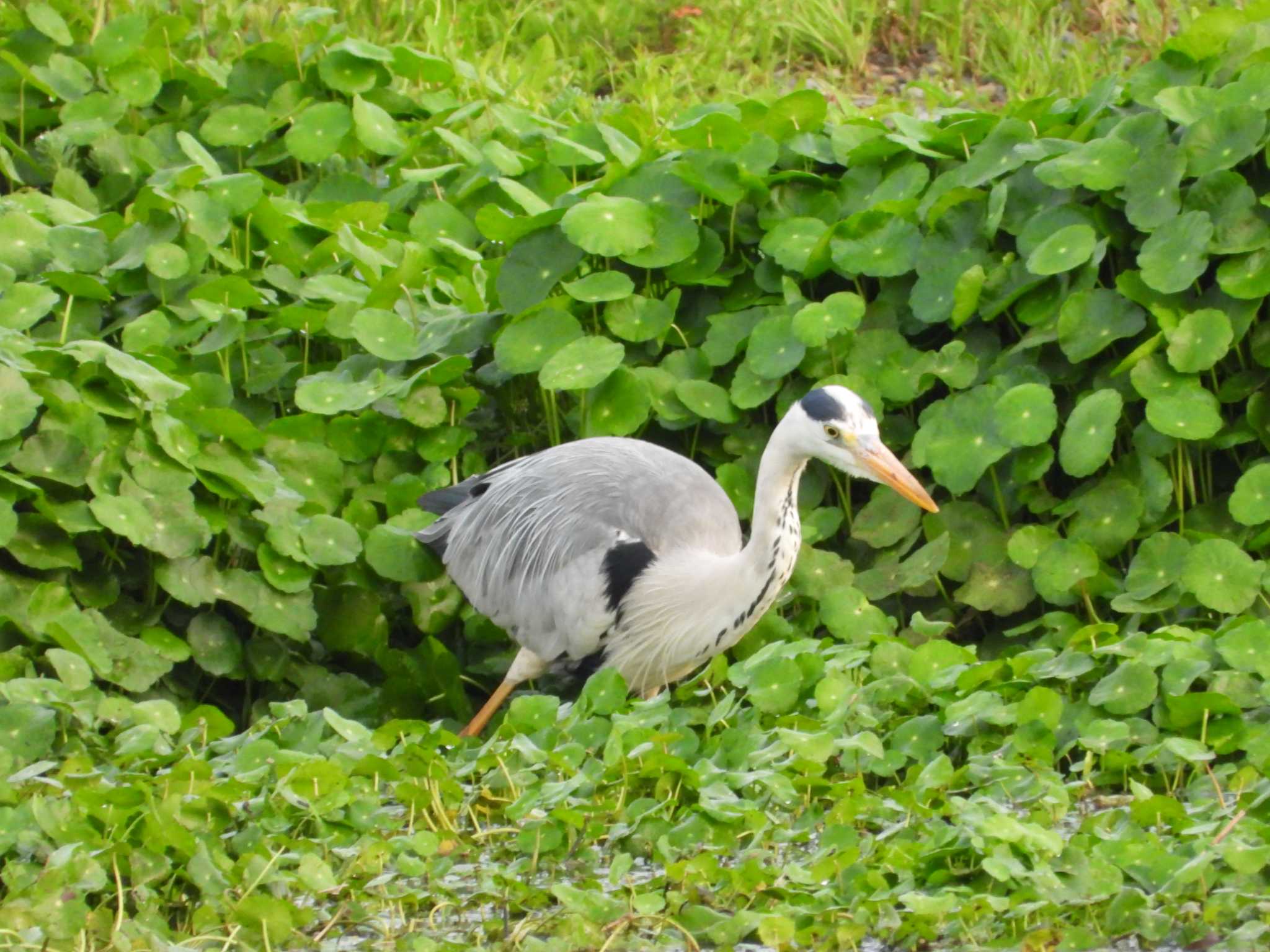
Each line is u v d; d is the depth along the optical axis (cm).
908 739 977
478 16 2050
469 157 1454
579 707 1024
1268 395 1159
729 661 1158
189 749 945
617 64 2041
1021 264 1231
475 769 937
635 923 814
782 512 1073
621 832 882
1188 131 1198
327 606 1179
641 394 1232
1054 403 1162
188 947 781
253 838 857
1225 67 1292
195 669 1145
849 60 2045
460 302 1383
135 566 1125
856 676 1049
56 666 973
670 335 1302
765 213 1329
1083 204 1241
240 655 1130
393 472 1245
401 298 1341
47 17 1547
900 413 1273
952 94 1945
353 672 1201
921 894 805
